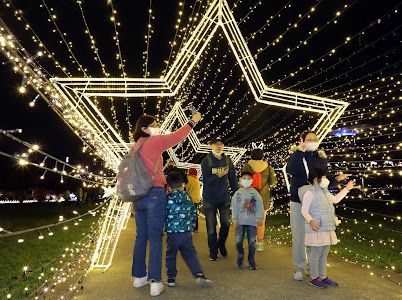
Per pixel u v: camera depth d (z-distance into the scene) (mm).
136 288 5344
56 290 5297
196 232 11109
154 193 5246
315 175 5469
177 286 5426
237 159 13508
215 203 7316
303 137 5980
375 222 12523
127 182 5113
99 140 6957
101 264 6738
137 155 5227
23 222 14273
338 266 6590
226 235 7496
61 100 5539
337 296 4855
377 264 6582
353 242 8875
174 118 11547
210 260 7188
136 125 5523
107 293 5109
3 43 3250
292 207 5867
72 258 7262
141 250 5441
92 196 24203
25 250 8656
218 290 5188
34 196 27516
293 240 5793
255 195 6637
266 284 5453
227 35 7051
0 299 4836
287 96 7609
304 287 5289
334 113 7941
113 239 9344
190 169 11203
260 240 8133
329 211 5402
